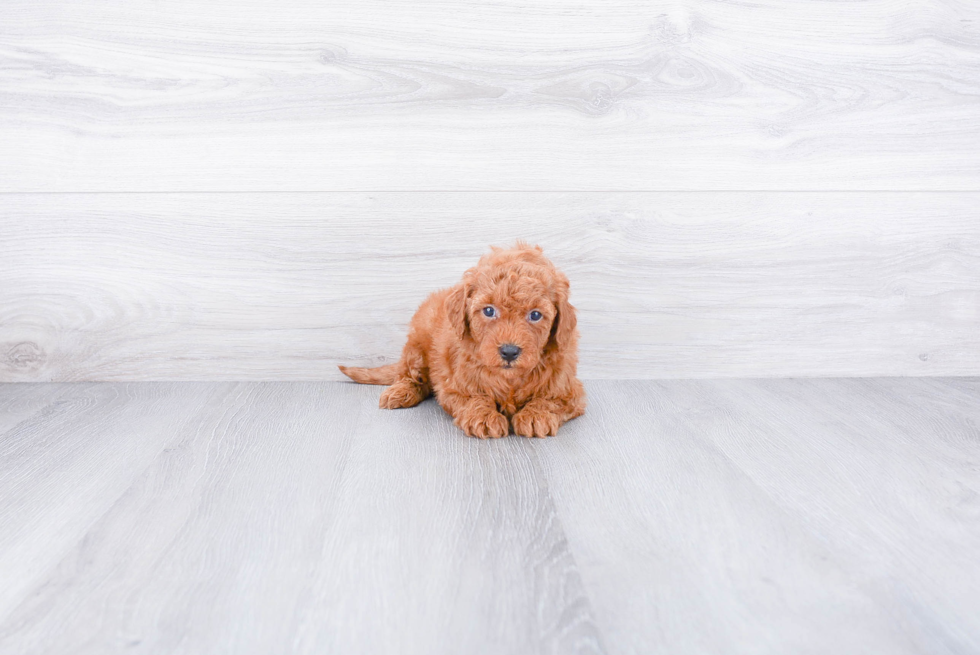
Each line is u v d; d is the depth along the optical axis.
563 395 1.72
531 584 1.01
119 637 0.88
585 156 2.00
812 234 2.08
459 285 1.68
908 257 2.11
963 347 2.17
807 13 1.97
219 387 2.03
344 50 1.93
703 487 1.35
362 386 2.05
